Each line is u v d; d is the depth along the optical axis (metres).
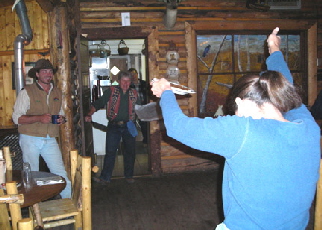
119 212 3.72
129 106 4.43
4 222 1.82
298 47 5.26
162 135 5.04
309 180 1.15
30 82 4.82
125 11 4.79
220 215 3.57
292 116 1.31
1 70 5.03
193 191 4.33
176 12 4.48
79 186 2.44
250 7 4.88
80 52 4.29
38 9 4.80
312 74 5.20
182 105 5.04
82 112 4.21
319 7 5.17
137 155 6.28
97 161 6.04
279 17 5.09
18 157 4.44
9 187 1.81
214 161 5.22
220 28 4.96
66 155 4.07
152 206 3.87
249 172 1.11
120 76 4.39
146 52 5.00
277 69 1.56
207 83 5.09
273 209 1.12
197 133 1.12
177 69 4.94
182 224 3.38
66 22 3.97
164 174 5.07
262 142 1.09
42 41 4.84
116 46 9.21
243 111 1.23
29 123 3.30
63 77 3.99
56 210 2.60
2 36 4.99
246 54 5.12
